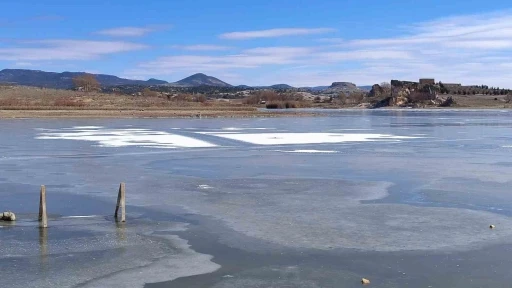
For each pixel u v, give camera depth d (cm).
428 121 10269
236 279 1493
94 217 2169
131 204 2409
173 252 1723
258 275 1523
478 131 7275
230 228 2006
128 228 2008
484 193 2681
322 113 14762
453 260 1650
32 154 4250
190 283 1465
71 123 8306
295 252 1725
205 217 2172
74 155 4206
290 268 1580
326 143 5350
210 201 2472
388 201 2486
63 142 5181
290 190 2747
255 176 3197
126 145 4969
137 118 10031
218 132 6700
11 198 2533
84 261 1638
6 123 8194
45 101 13488
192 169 3488
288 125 8469
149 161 3881
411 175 3250
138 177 3155
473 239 1869
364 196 2598
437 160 3991
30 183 2933
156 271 1554
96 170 3425
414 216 2192
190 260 1648
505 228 2009
